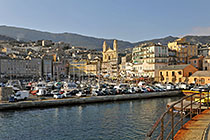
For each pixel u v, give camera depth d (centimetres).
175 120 4741
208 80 11962
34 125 4806
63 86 12162
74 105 7369
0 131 4372
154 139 3622
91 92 9650
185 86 10762
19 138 3972
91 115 5791
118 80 16312
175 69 13525
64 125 4803
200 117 1794
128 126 4647
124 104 7569
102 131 4328
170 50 15962
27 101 6981
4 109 6375
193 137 1281
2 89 7206
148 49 15600
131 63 17362
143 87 10406
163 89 10169
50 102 7100
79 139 3881
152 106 7069
